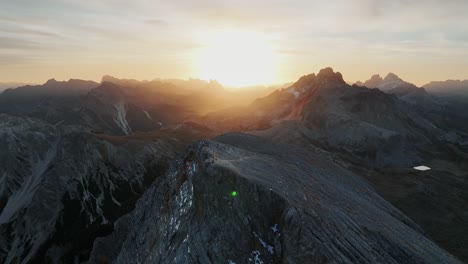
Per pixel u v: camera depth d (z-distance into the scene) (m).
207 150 46.03
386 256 37.72
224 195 36.91
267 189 35.47
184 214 40.06
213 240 34.50
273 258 31.62
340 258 30.67
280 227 33.31
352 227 39.41
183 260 34.56
